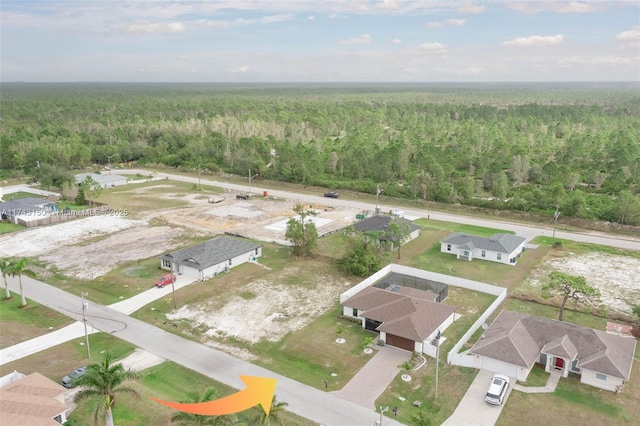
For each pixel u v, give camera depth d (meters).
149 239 86.88
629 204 93.12
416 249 83.06
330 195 120.50
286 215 103.94
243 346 51.34
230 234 90.06
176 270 71.12
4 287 65.88
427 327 51.31
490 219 102.25
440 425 38.91
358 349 50.78
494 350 46.38
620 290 65.56
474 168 143.25
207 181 139.75
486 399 41.69
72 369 46.31
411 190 119.12
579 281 54.09
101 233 90.56
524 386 44.19
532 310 59.81
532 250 82.38
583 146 156.38
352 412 40.69
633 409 40.97
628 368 43.97
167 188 130.12
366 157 140.00
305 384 44.66
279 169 139.88
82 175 135.50
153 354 49.47
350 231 76.06
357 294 59.16
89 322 56.19
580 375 45.62
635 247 83.69
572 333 48.47
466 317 58.09
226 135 195.50
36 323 55.88
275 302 61.75
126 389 35.91
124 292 64.31
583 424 39.12
